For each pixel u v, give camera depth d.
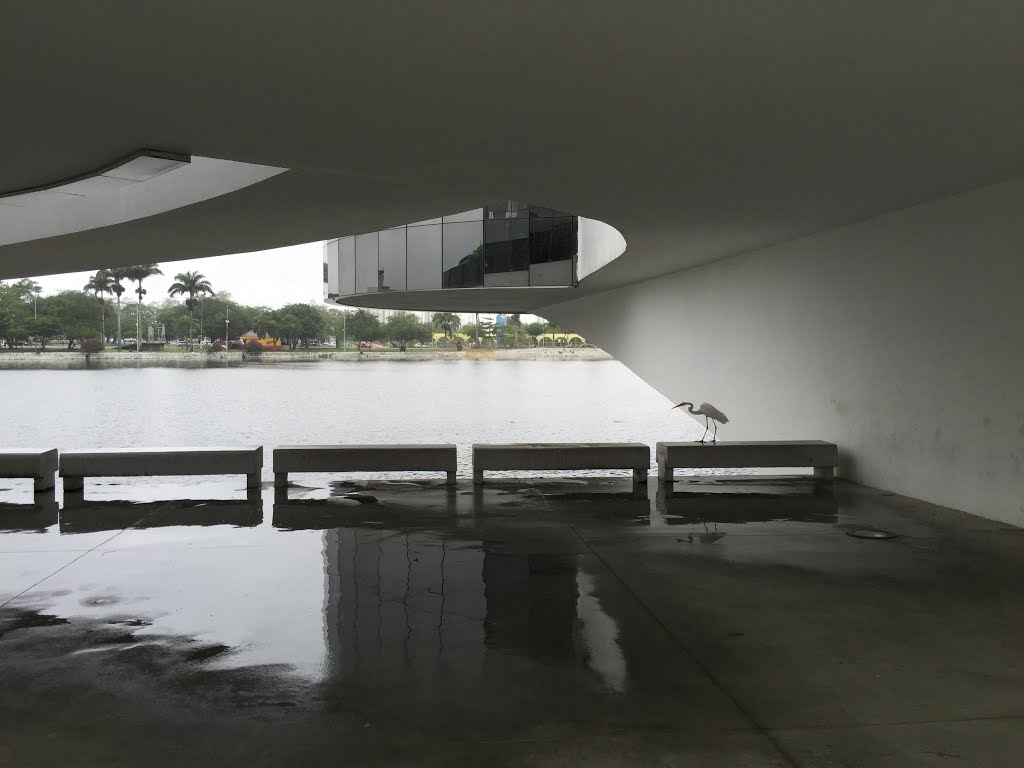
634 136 7.76
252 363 184.38
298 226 13.98
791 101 6.71
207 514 10.55
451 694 4.95
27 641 5.93
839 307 13.23
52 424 61.59
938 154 8.42
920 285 11.23
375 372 174.12
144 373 160.62
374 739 4.35
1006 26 5.18
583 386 126.25
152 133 7.84
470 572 7.78
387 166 9.01
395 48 5.58
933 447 11.12
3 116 7.35
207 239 15.54
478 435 55.47
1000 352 9.86
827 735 4.42
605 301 26.77
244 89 6.49
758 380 16.14
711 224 12.69
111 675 5.29
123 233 14.76
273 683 5.14
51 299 165.50
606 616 6.49
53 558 8.34
